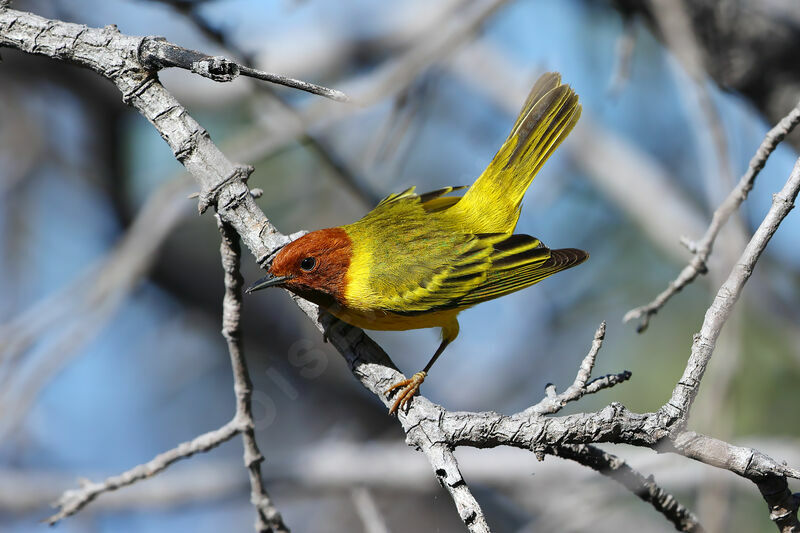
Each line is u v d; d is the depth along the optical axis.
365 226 8.76
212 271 15.23
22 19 7.28
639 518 12.73
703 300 13.02
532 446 6.12
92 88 14.68
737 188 7.21
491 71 14.33
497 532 14.22
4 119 14.48
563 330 14.62
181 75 14.09
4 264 13.99
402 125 10.43
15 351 10.27
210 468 12.12
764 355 11.88
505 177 9.73
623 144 13.72
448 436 6.31
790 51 9.72
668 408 5.93
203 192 7.18
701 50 10.01
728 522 7.37
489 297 8.87
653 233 13.16
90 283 10.80
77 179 15.08
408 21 14.64
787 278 13.19
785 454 10.88
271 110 11.39
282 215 14.02
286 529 7.70
